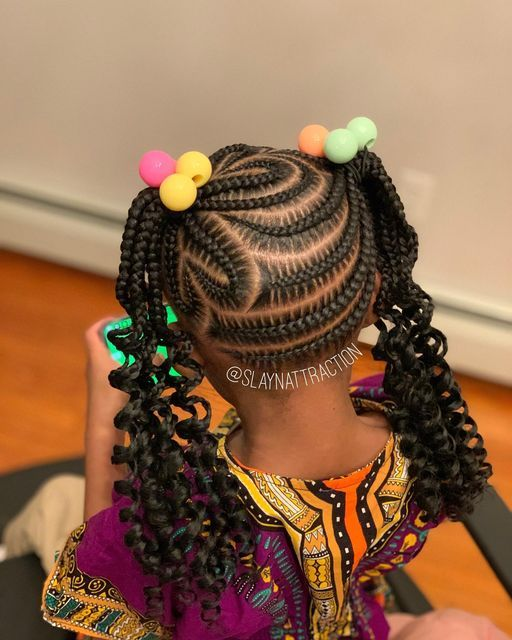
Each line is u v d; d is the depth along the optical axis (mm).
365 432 542
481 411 1541
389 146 1297
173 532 502
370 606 771
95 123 1446
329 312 441
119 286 470
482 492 665
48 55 1363
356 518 536
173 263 449
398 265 528
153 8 1238
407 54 1168
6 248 1772
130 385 479
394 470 549
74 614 589
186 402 494
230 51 1257
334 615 598
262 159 469
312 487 512
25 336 1611
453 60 1151
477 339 1473
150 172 453
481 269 1413
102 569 539
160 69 1322
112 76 1359
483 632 815
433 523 623
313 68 1236
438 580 1240
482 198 1311
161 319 471
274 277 423
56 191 1589
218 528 505
